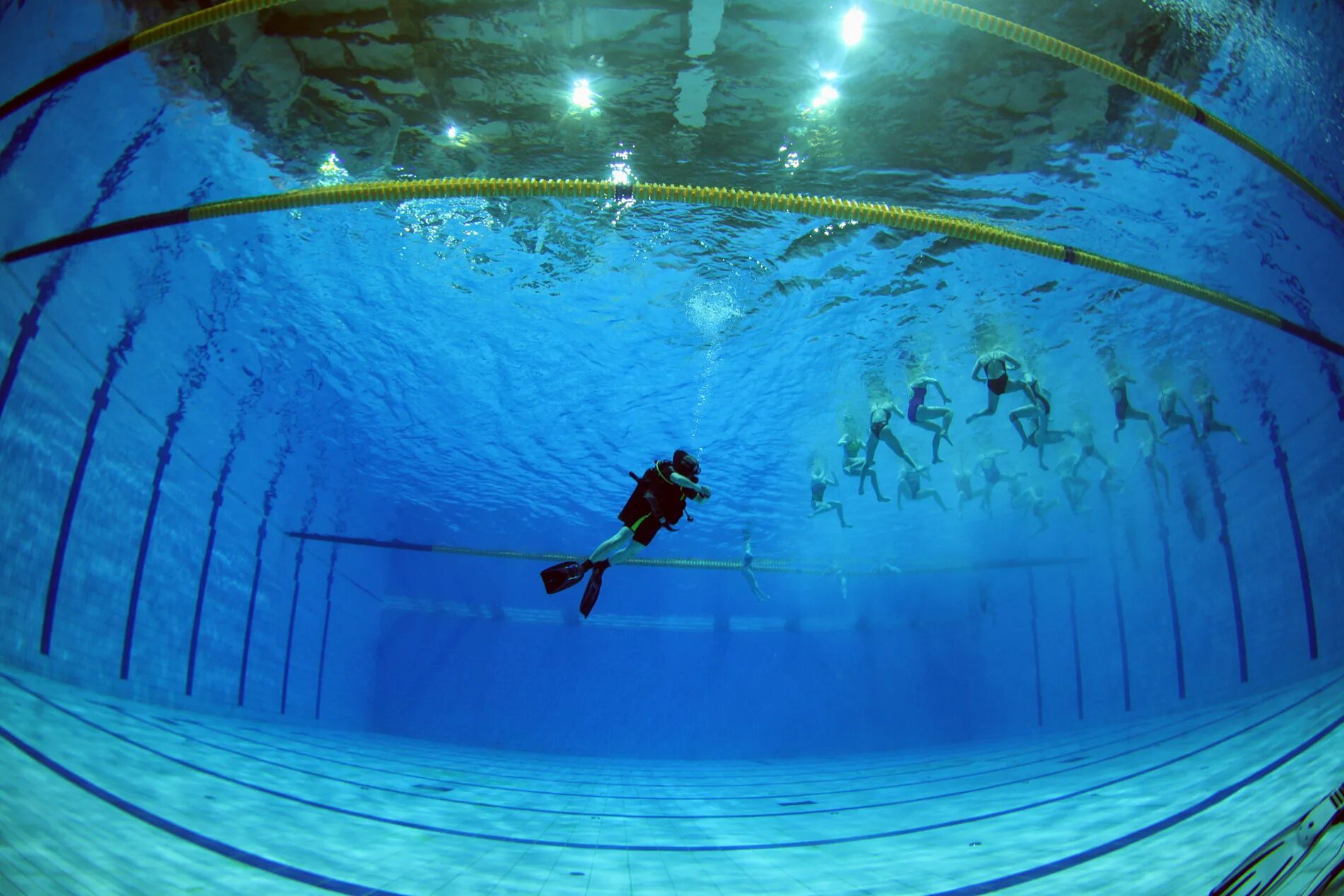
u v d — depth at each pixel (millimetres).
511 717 23281
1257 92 6195
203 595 12133
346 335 11016
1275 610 11164
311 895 2885
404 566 21844
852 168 7051
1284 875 1982
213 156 7094
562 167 7102
